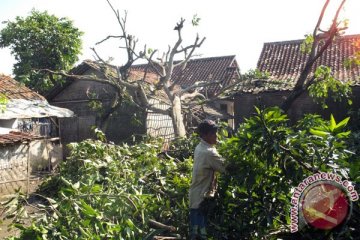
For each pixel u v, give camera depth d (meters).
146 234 3.63
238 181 3.50
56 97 15.25
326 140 3.19
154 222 3.96
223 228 3.58
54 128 14.45
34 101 13.52
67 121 14.96
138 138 13.19
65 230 3.20
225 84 19.73
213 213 3.69
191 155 6.53
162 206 4.31
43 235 3.15
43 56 17.97
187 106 12.38
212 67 21.98
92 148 5.66
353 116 10.29
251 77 11.41
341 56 13.46
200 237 3.54
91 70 14.57
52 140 13.41
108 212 3.51
